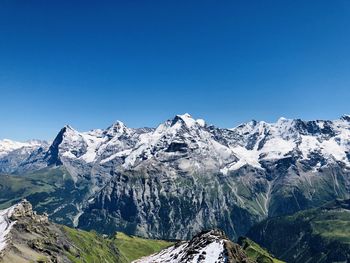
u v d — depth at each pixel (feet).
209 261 454.81
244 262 468.75
